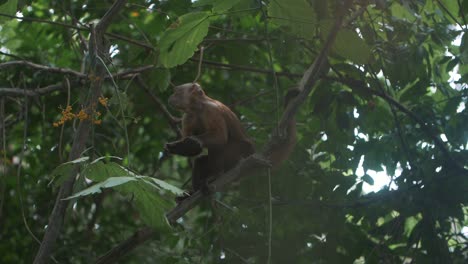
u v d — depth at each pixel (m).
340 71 13.18
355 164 12.88
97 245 14.18
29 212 14.69
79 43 15.30
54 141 15.24
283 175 12.56
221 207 11.75
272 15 9.78
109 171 7.69
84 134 8.91
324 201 12.38
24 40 15.75
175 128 13.57
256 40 13.83
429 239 11.80
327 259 11.73
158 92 15.66
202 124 11.61
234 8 10.63
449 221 12.72
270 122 13.60
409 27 12.21
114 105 10.31
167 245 11.20
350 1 9.70
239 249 11.55
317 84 12.83
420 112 12.88
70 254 13.13
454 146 12.72
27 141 15.27
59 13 15.07
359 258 12.28
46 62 15.68
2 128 12.35
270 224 9.34
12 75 14.62
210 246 11.37
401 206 12.10
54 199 13.73
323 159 13.23
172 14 13.78
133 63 14.62
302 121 14.56
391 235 12.19
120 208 15.72
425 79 12.63
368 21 11.93
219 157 11.48
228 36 15.19
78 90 15.07
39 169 14.78
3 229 14.91
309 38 10.10
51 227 8.50
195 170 11.42
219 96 16.33
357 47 9.97
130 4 13.38
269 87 15.77
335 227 11.98
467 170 12.09
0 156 12.40
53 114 15.33
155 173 16.52
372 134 13.34
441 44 12.26
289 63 14.13
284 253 11.64
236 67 13.91
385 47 12.21
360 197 12.53
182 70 15.22
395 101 12.58
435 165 12.26
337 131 12.90
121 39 13.36
